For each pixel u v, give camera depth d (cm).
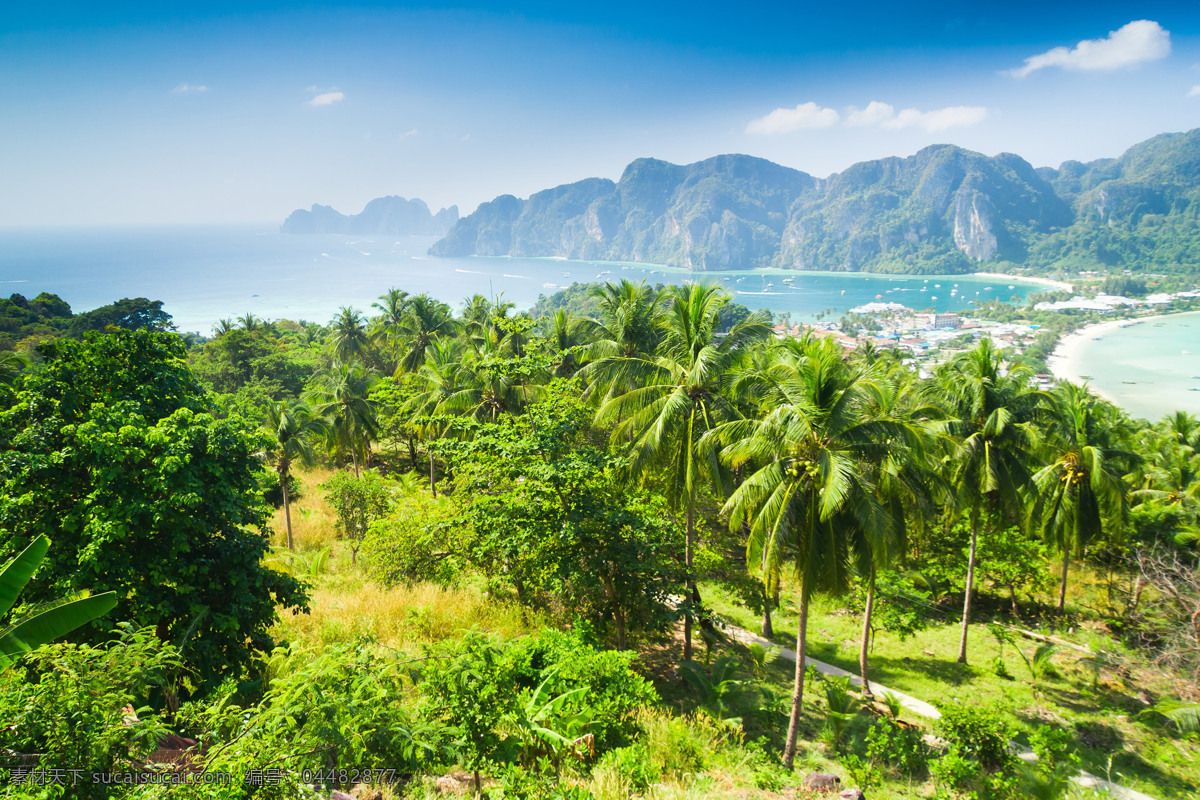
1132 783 1614
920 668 2266
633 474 1938
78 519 1101
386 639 1584
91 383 1360
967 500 2280
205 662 1127
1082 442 2597
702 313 2206
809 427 1409
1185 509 3128
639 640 2045
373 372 5509
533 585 1853
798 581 1497
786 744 1488
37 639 656
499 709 1014
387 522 2177
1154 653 2217
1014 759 1515
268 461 3309
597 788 896
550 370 3222
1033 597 2853
